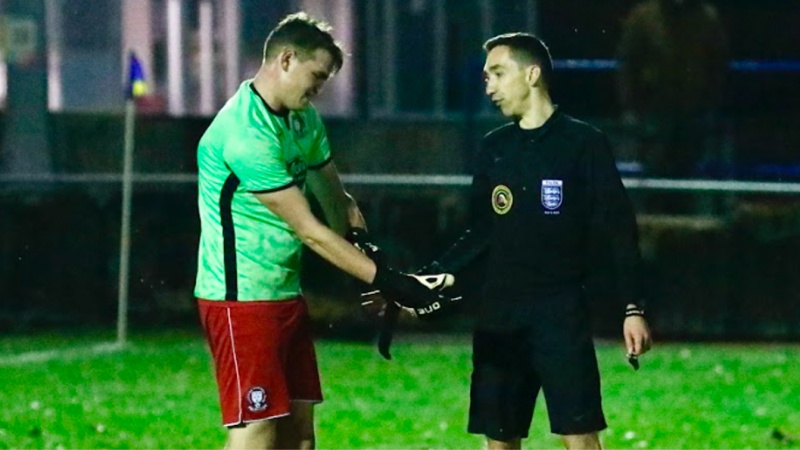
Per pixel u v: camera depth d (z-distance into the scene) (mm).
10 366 37875
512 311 19828
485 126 51000
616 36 55594
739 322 44344
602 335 43656
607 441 28109
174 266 45906
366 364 38656
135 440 28188
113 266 46094
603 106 52906
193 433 28969
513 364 20016
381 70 55531
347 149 53250
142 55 57062
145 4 57156
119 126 52500
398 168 53156
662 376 36594
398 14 55625
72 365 38062
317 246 18969
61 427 29500
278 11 56938
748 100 54844
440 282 19766
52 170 51562
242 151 18797
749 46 57531
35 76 50656
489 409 20094
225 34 57156
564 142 19609
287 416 19641
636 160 49844
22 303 46000
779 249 44188
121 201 46188
